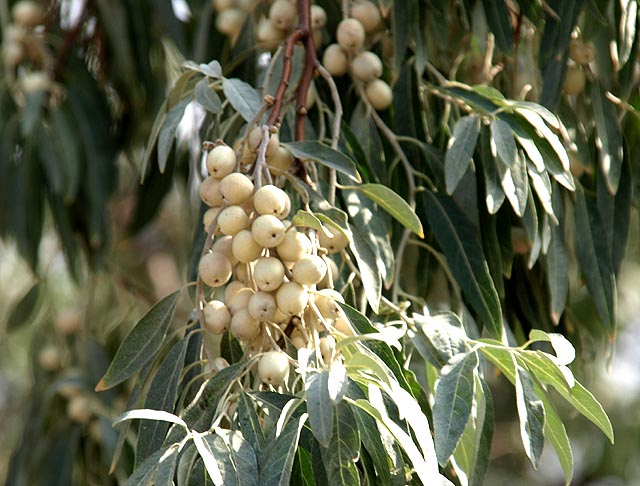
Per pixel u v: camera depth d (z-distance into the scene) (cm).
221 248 78
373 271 81
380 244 84
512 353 78
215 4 100
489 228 89
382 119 92
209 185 78
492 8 91
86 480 106
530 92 96
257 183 77
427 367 82
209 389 75
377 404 72
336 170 82
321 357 75
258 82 96
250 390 76
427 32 96
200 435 73
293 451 72
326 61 90
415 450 71
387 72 92
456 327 81
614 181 90
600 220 91
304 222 76
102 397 107
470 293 87
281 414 71
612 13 91
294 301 75
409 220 81
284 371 75
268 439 73
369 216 85
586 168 92
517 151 84
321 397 71
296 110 85
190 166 107
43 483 105
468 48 98
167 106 87
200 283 78
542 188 84
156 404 79
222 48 103
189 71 86
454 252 87
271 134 80
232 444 73
